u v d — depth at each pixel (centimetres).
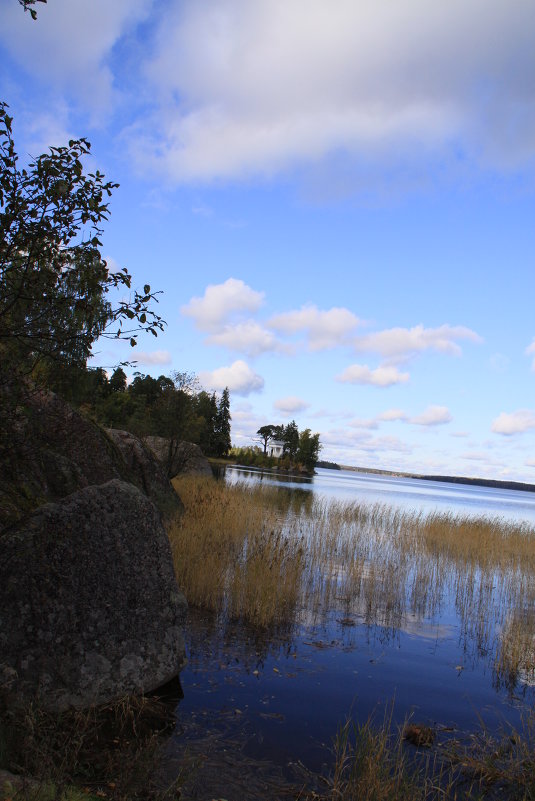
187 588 888
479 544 1650
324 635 797
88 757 425
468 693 630
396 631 844
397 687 632
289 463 9744
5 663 464
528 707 602
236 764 442
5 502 664
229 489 2428
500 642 822
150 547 584
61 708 472
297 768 445
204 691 572
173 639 568
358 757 437
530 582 1255
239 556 1118
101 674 504
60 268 425
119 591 544
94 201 404
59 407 961
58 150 403
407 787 398
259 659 679
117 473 1060
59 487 845
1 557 498
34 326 419
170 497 1452
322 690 605
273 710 544
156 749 446
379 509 2475
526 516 4522
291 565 1038
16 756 387
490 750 494
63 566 519
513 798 426
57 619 498
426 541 1698
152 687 537
